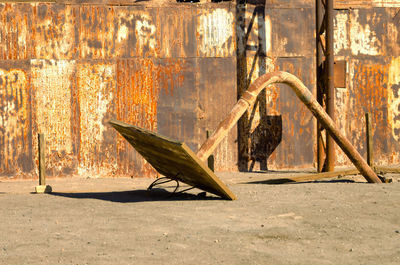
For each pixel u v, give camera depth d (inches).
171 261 190.7
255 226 248.4
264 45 573.9
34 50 542.6
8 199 366.0
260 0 573.6
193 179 349.4
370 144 467.5
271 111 574.9
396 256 196.1
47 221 271.4
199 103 563.2
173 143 301.3
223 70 567.5
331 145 513.0
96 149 550.3
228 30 568.1
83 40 548.4
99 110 550.3
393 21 601.3
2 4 538.6
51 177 544.1
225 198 340.5
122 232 239.6
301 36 581.9
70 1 546.9
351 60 592.1
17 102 541.0
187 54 561.0
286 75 430.6
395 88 601.9
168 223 258.4
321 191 360.2
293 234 231.8
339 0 587.8
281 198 334.0
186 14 560.7
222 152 566.6
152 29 556.4
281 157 576.4
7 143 539.8
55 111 545.3
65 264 188.5
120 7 552.4
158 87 557.0
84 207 315.6
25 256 200.2
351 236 227.8
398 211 280.4
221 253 200.8
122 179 535.5
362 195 336.5
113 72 551.8
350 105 591.8
